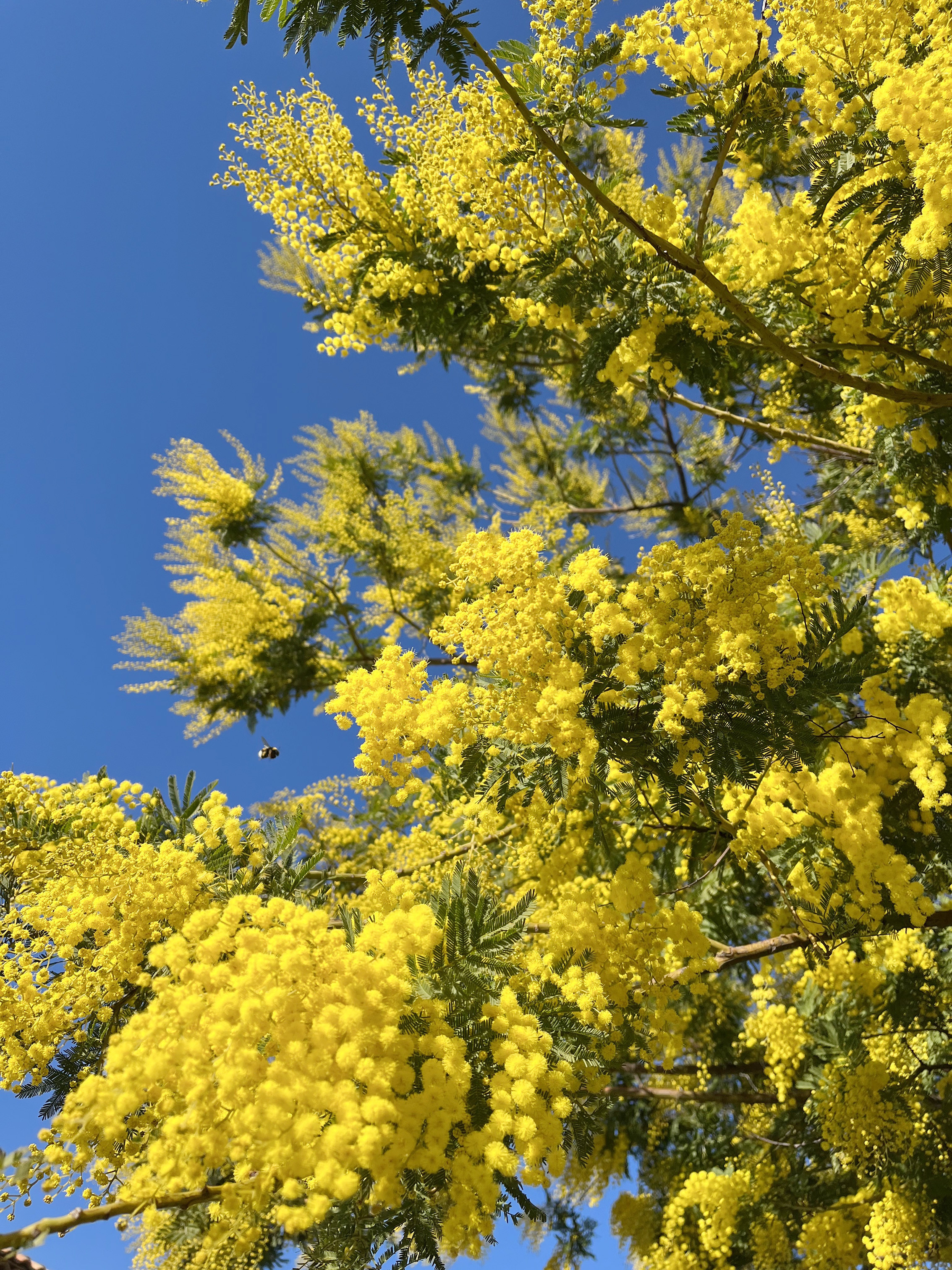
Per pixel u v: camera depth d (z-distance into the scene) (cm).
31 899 252
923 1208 410
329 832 630
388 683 266
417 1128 184
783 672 264
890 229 273
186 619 812
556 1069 223
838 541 584
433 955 233
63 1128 196
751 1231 547
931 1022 437
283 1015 191
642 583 285
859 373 379
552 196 365
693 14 274
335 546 887
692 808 351
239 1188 185
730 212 720
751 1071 551
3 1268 169
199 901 244
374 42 263
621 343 362
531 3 298
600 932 262
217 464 817
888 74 248
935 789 275
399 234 440
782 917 368
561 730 256
